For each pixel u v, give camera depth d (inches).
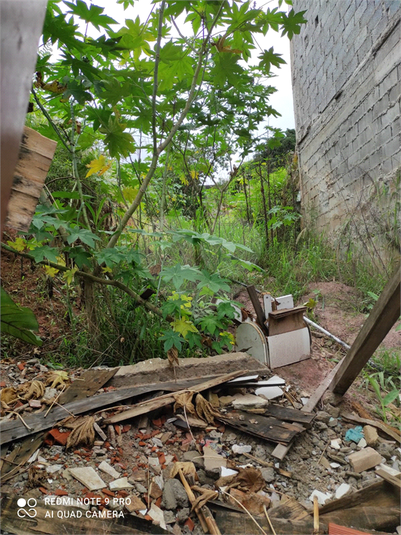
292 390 87.4
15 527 45.4
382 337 69.4
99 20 74.8
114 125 89.5
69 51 81.7
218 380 81.3
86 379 80.7
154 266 121.8
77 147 105.3
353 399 85.4
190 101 92.4
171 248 142.3
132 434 68.4
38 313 116.7
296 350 100.2
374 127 154.9
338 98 193.2
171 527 50.4
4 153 21.8
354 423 77.2
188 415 74.3
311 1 233.6
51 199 101.0
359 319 128.3
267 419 73.6
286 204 258.7
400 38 133.3
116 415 70.4
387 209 145.2
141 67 96.6
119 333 101.5
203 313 104.5
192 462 62.2
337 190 196.1
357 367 76.4
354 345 74.5
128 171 132.3
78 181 98.7
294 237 217.0
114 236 94.3
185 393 75.7
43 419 67.3
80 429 64.8
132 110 104.5
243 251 169.8
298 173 267.9
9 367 88.7
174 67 98.6
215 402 77.9
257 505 54.6
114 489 54.9
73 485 54.8
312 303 119.2
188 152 135.1
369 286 143.9
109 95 84.9
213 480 59.7
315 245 196.2
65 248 92.1
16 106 22.8
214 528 49.4
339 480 62.7
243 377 85.7
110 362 99.9
